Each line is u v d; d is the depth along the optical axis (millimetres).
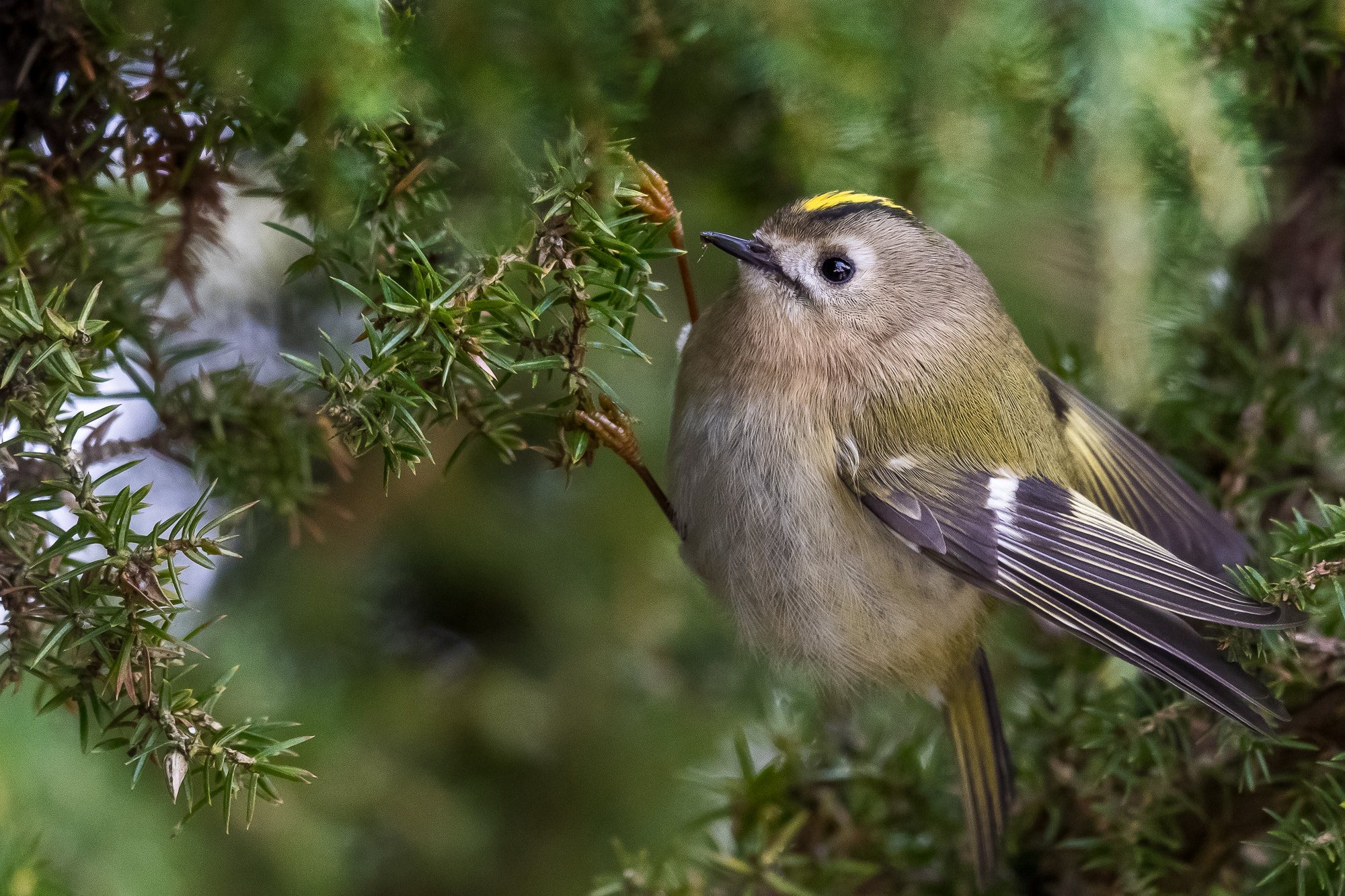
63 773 2127
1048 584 2123
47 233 2096
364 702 2162
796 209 2133
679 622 2168
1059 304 2146
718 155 2139
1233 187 2105
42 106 2094
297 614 2160
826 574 2129
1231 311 2139
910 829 2139
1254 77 2121
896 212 2133
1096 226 2115
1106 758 2125
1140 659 2113
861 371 2131
